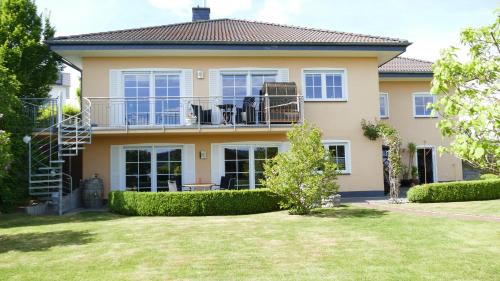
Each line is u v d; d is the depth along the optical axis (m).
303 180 11.34
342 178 16.09
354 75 16.41
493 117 3.94
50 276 5.95
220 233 8.92
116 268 6.31
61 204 12.84
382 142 16.27
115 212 12.91
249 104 15.35
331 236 8.40
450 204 13.09
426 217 10.42
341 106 16.27
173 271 6.10
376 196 16.14
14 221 11.30
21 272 6.18
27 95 16.83
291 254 7.01
